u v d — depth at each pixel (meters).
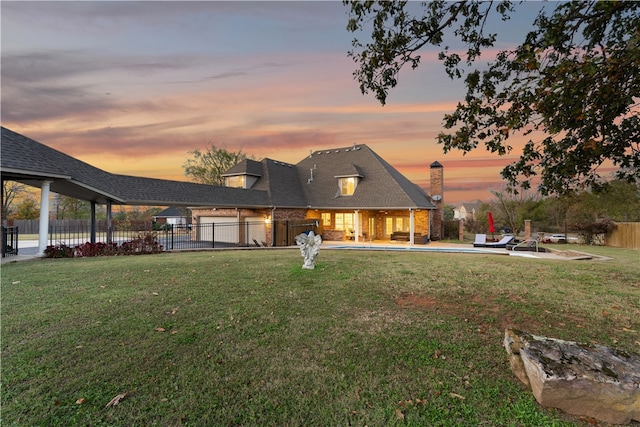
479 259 10.88
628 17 3.18
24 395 2.62
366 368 3.08
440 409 2.46
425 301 5.32
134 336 3.84
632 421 2.26
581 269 8.47
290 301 5.31
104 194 12.45
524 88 3.54
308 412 2.43
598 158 4.18
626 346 3.52
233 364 3.17
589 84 3.14
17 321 4.32
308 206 21.91
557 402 2.41
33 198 33.94
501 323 4.26
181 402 2.55
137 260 10.34
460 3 4.06
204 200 16.62
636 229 16.61
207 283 6.62
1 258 10.20
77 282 6.71
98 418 2.36
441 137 4.40
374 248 16.17
